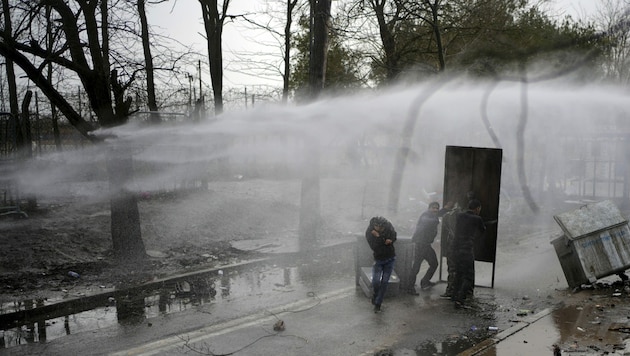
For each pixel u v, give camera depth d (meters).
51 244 10.09
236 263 10.31
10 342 6.48
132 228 10.08
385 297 8.49
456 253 8.16
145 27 10.98
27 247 9.76
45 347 6.30
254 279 9.53
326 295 8.55
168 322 7.20
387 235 7.78
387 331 6.89
